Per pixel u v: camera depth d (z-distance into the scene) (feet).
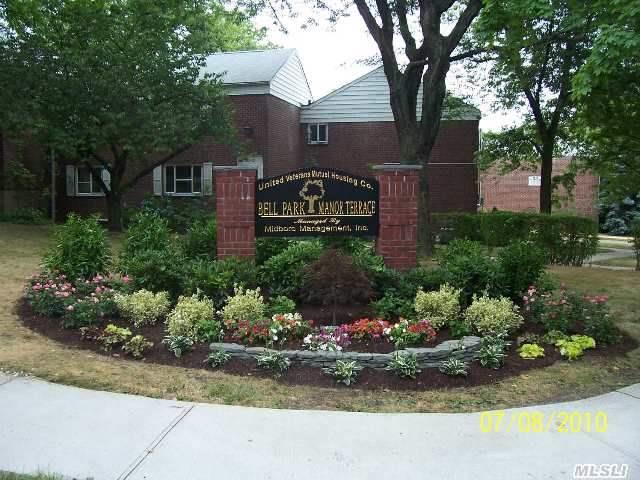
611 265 50.90
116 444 13.51
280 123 75.36
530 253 26.94
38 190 76.38
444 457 13.26
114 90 54.65
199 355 19.85
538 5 26.14
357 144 79.97
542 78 61.41
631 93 30.07
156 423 14.75
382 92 79.20
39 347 20.59
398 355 18.92
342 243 29.32
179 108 58.44
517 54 34.27
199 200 72.54
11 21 55.83
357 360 19.03
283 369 18.81
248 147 70.90
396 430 14.73
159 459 12.84
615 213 114.52
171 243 30.63
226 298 24.68
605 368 20.62
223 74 63.98
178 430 14.35
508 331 22.94
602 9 24.63
